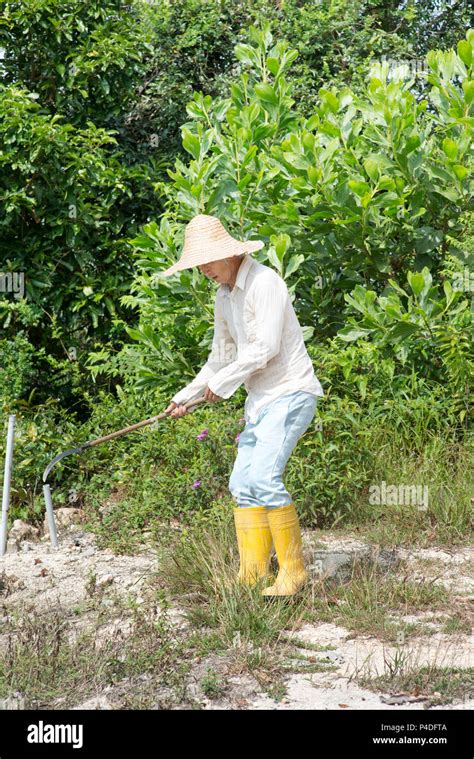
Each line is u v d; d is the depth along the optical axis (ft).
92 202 28.50
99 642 12.53
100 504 19.69
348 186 22.35
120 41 28.55
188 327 23.61
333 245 23.26
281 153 23.15
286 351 13.98
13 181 26.23
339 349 21.75
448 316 21.98
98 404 23.17
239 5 37.47
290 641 12.50
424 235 23.16
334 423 18.93
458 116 22.94
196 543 15.62
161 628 12.46
